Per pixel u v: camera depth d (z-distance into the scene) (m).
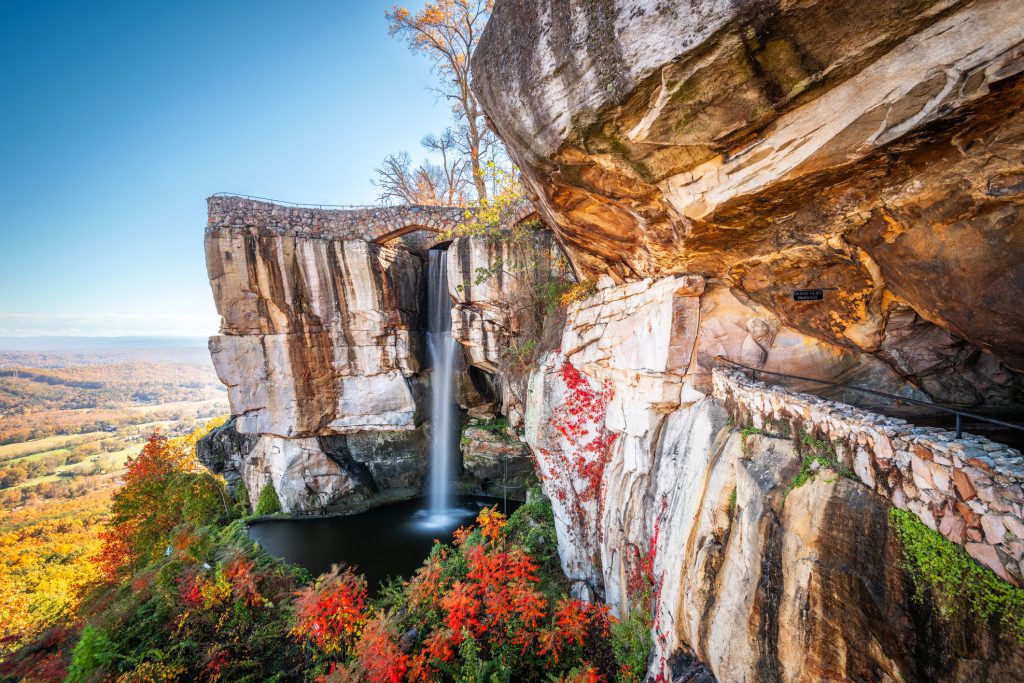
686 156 3.42
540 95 3.59
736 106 2.90
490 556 8.55
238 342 15.91
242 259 15.16
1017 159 2.56
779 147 3.06
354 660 7.52
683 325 6.12
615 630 6.68
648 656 5.88
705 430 5.50
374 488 18.03
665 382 6.37
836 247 4.16
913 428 3.22
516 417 13.80
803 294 5.04
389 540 14.66
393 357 16.95
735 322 5.91
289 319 15.80
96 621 9.74
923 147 2.80
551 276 12.61
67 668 8.71
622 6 2.79
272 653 8.76
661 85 2.88
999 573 2.44
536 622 7.71
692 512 5.06
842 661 3.08
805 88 2.69
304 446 16.88
